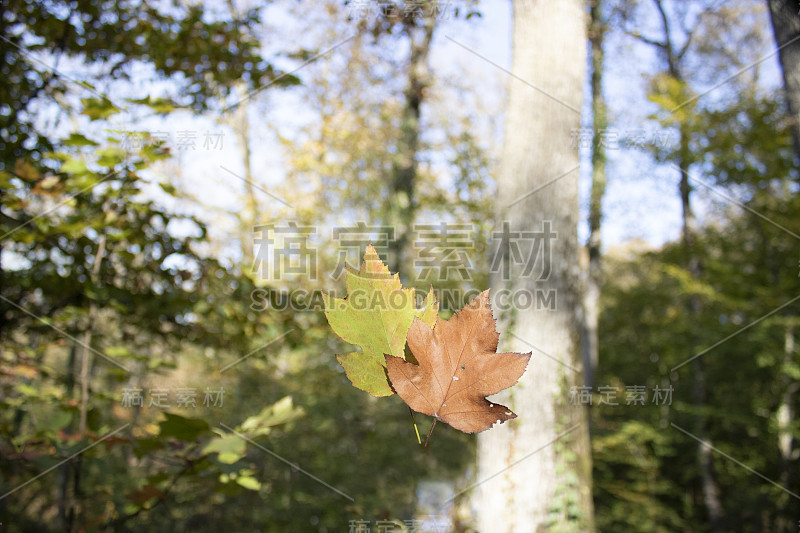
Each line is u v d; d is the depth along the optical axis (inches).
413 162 335.9
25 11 143.3
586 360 418.0
